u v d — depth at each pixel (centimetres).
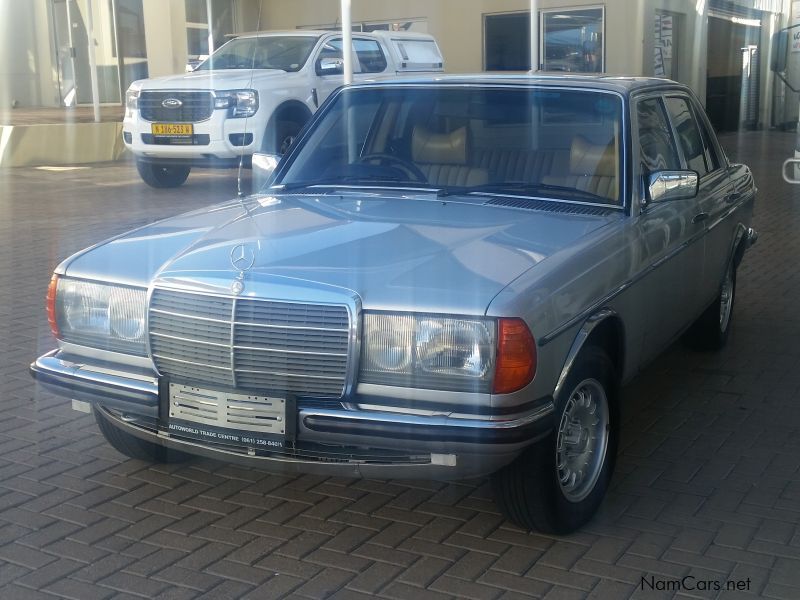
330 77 1399
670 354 648
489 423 339
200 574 366
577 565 372
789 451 486
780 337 687
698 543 390
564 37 2044
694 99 597
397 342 346
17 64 2242
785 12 2431
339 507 421
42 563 373
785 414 538
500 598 348
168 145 1320
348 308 347
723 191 591
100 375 388
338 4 2225
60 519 409
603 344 422
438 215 431
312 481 448
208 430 369
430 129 492
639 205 451
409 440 342
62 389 396
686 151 557
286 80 1339
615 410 418
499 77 502
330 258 374
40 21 2241
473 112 486
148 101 1329
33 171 1620
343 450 359
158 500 427
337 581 360
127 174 1591
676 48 2159
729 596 350
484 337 339
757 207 1259
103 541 391
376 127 507
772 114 2497
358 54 1460
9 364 611
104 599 348
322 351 351
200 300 363
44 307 746
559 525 387
